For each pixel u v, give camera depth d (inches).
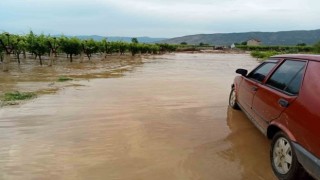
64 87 427.5
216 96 371.6
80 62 1002.7
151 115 276.7
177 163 177.5
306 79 154.3
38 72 652.1
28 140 210.8
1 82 479.5
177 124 250.5
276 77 194.2
